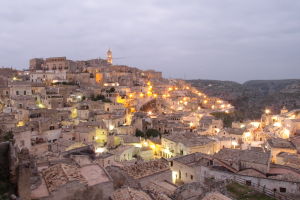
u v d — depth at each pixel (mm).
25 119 95312
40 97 128375
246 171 46562
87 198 27328
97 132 92250
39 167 36688
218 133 100750
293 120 93000
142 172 42562
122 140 92062
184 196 32906
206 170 45188
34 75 177500
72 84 173000
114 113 121750
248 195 36375
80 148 61062
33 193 25766
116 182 35844
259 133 97000
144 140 97875
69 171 29359
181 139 82375
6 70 196000
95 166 34469
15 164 25672
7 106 111312
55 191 25609
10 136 48438
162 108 182000
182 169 51375
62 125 98625
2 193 23906
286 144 68250
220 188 36844
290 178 39969
